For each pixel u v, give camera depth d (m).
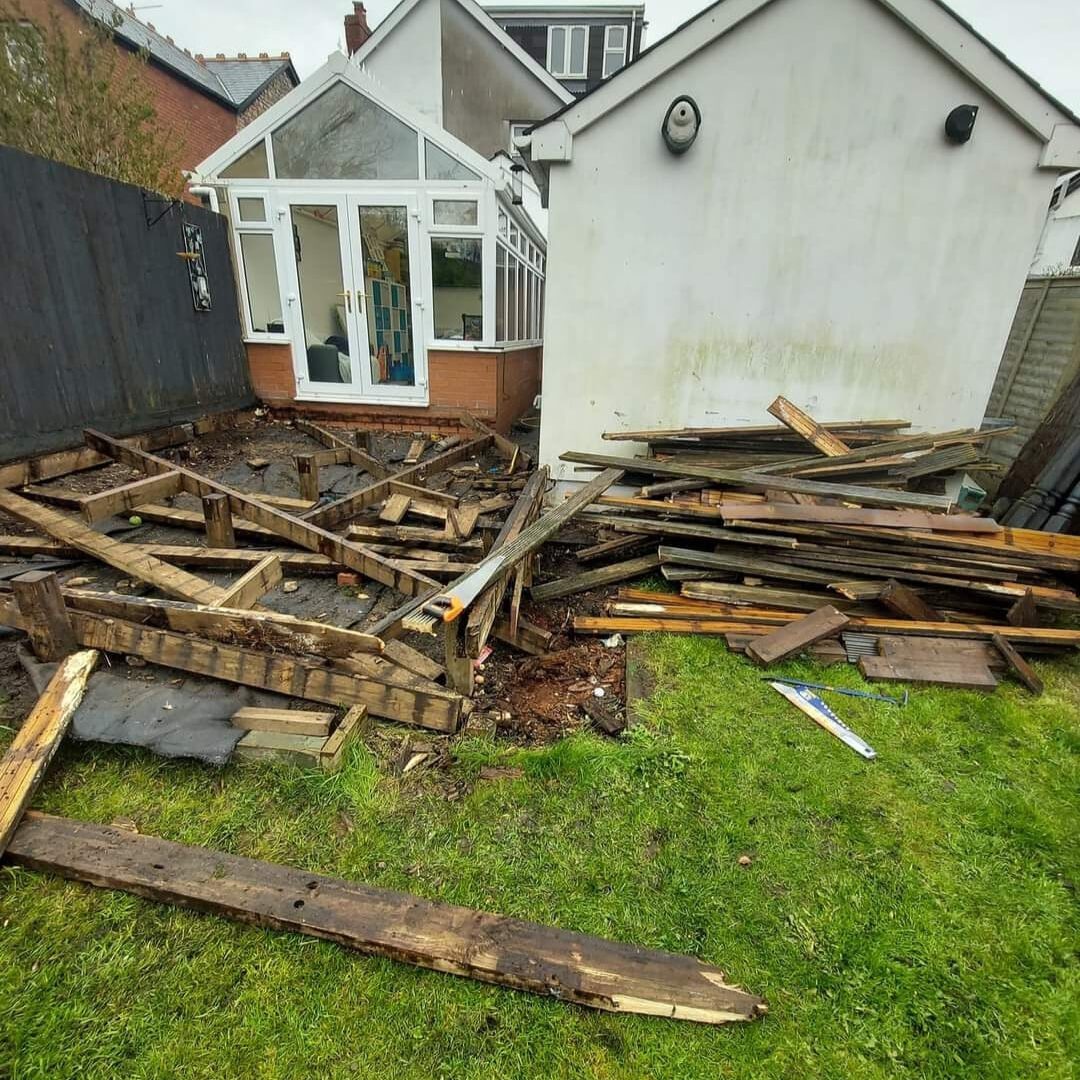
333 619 3.42
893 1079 1.46
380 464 6.13
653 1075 1.45
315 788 2.16
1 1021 1.46
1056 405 5.39
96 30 6.92
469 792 2.24
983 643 3.42
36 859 1.81
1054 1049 1.54
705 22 4.21
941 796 2.38
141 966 1.60
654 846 2.07
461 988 1.60
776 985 1.65
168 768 2.22
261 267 7.98
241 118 14.75
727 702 2.91
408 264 7.89
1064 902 1.95
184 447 6.58
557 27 16.97
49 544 3.67
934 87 4.21
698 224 4.73
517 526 3.95
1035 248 4.45
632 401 5.24
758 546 3.95
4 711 2.38
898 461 4.40
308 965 1.63
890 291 4.70
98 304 5.67
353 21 13.25
